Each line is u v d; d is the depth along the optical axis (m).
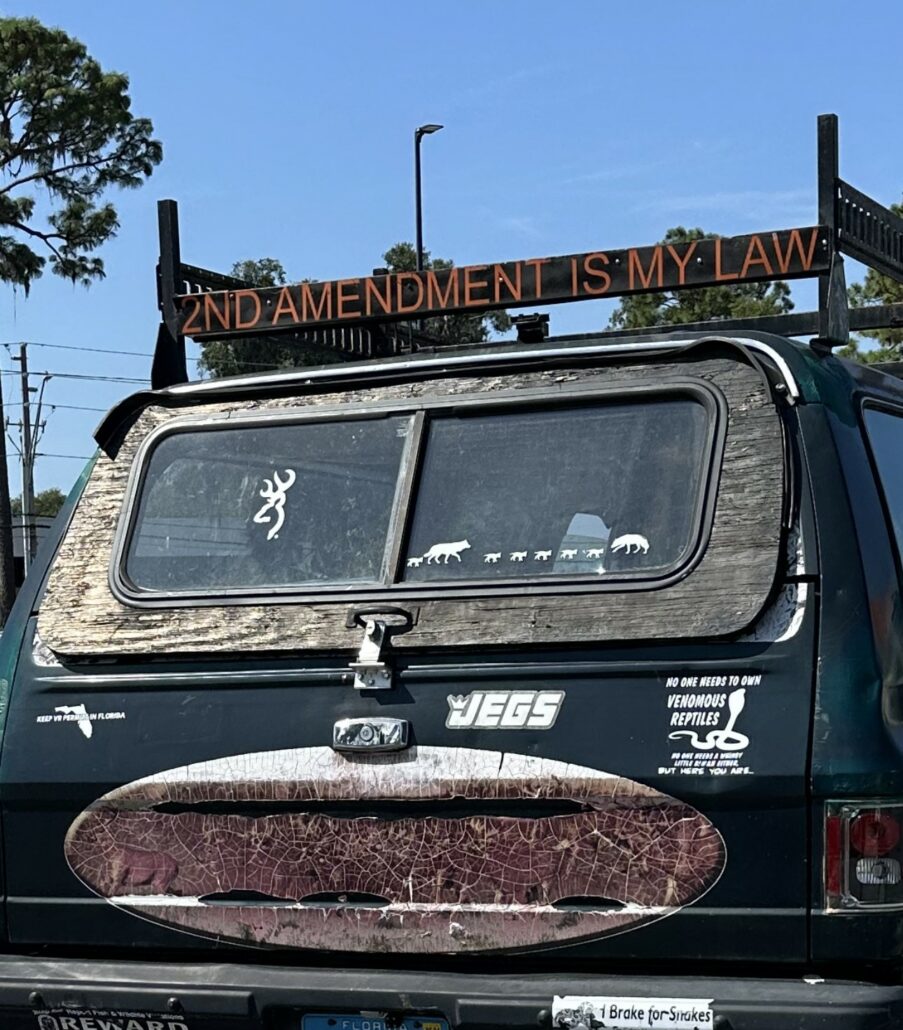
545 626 3.62
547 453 3.87
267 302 4.90
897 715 3.44
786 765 3.34
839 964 3.34
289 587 3.94
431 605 3.75
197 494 4.18
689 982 3.39
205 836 3.81
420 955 3.63
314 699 3.76
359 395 4.12
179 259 5.04
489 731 3.59
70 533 4.23
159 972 3.77
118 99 34.00
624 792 3.46
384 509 3.96
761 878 3.37
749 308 28.41
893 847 3.31
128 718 3.91
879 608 3.48
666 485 3.72
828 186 4.21
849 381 3.89
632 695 3.51
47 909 3.94
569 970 3.54
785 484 3.58
